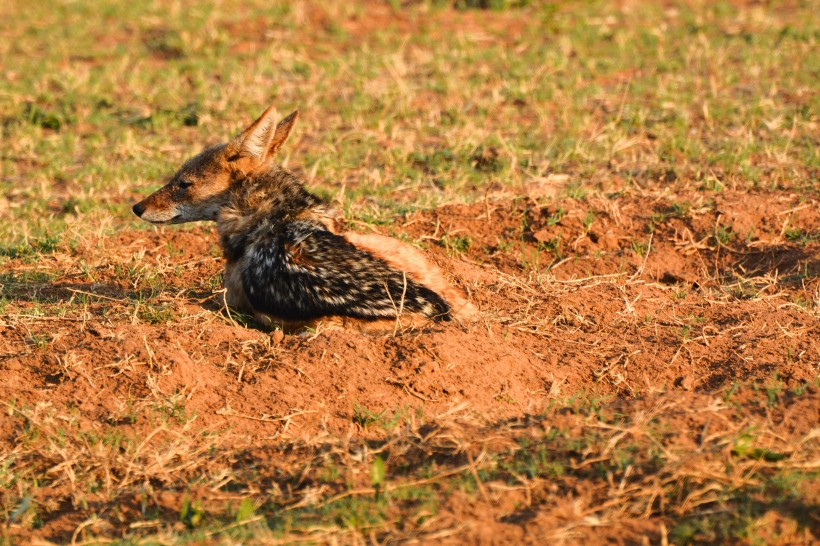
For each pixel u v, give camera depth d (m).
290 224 17.91
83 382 14.97
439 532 11.17
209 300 18.61
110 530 12.20
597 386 15.39
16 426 14.20
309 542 11.20
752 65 33.62
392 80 33.59
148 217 19.05
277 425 14.34
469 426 13.72
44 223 23.73
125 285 19.55
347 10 41.53
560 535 11.00
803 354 15.61
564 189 24.50
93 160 28.73
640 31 38.44
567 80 33.28
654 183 24.80
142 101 33.16
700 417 13.30
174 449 13.59
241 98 32.53
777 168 25.11
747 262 20.77
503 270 20.52
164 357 15.30
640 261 20.58
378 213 22.92
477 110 31.19
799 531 10.87
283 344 16.06
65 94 33.62
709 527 11.05
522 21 40.88
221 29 39.88
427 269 17.30
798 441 12.69
